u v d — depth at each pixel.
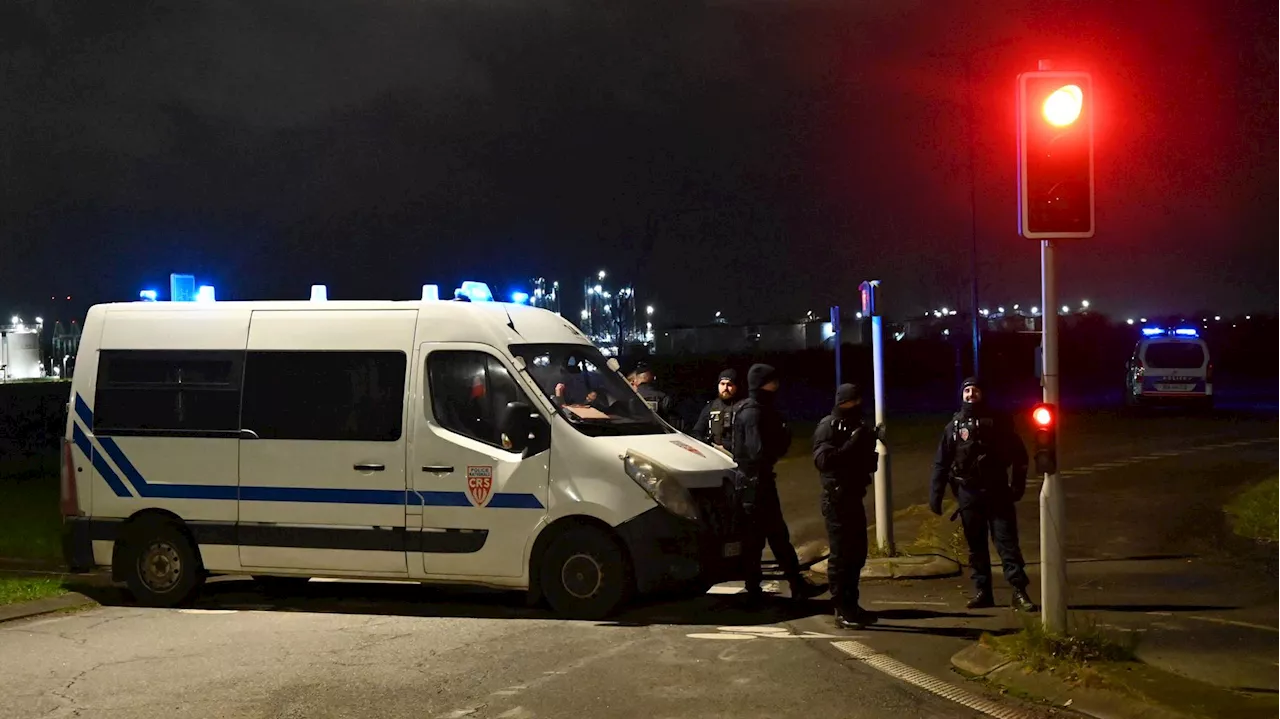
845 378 48.47
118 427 10.24
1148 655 7.48
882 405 11.53
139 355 10.30
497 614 9.49
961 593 10.04
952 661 7.55
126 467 10.18
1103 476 17.95
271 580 11.27
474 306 9.87
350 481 9.70
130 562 10.13
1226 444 22.78
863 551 8.72
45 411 32.84
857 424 8.73
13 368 63.53
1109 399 43.06
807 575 11.08
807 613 9.36
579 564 9.22
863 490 8.76
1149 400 33.56
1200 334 34.47
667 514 9.08
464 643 8.35
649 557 9.06
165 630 8.98
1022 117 7.51
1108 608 9.08
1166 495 15.71
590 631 8.73
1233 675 6.97
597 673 7.41
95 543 10.22
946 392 49.09
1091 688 6.62
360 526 9.68
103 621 9.38
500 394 9.57
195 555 10.05
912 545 12.15
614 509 9.11
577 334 10.54
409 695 6.94
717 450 10.16
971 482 9.29
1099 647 7.22
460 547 9.47
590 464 9.21
